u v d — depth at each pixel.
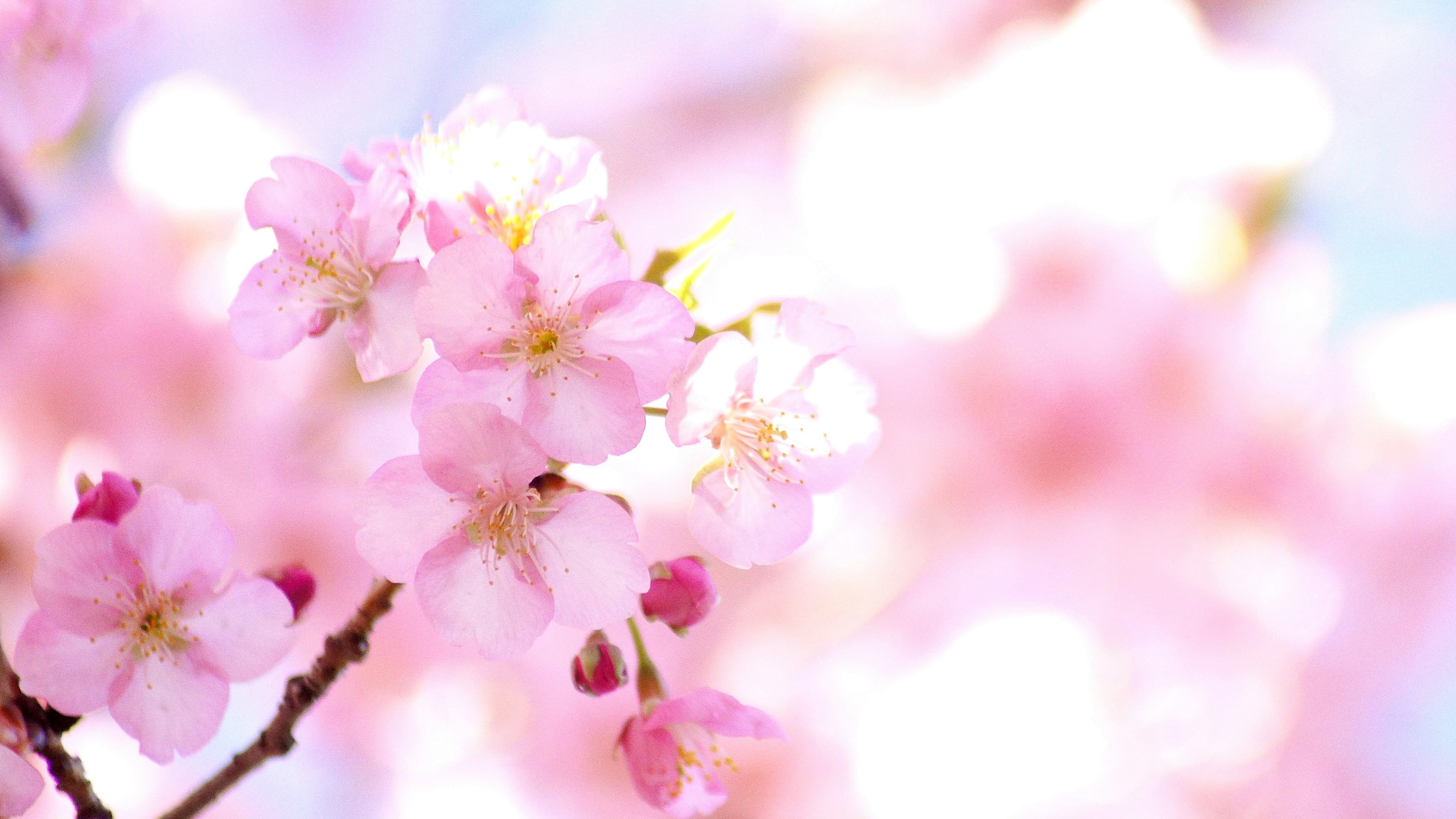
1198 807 0.87
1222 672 0.87
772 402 0.63
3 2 0.70
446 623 0.62
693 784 0.63
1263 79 0.83
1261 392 0.83
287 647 0.62
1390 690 0.88
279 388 0.86
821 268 0.89
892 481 0.86
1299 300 0.84
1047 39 0.89
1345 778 0.88
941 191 0.85
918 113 0.90
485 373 0.62
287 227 0.62
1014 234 0.82
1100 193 0.81
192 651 0.62
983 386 0.83
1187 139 0.81
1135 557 0.86
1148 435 0.83
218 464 0.84
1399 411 0.86
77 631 0.62
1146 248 0.81
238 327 0.63
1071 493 0.85
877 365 0.84
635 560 0.62
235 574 0.62
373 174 0.63
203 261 0.87
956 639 0.89
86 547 0.62
